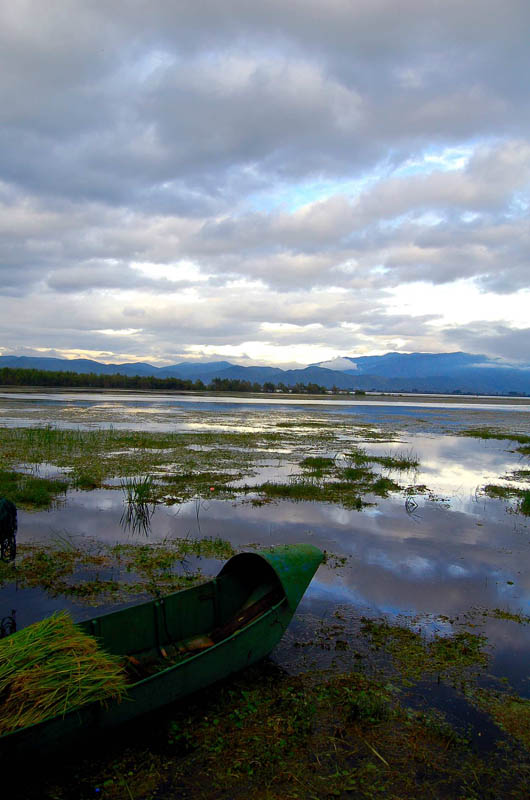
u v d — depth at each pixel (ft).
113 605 24.54
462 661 21.01
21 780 13.96
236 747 15.69
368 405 249.34
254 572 23.54
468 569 31.24
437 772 15.06
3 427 93.45
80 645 16.38
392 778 14.75
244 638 18.63
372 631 23.22
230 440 85.61
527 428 136.98
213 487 49.73
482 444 96.22
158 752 15.42
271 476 56.39
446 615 25.21
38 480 48.37
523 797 14.25
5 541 28.86
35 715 13.96
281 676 19.51
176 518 39.50
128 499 43.91
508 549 35.06
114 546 32.91
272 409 181.27
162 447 74.38
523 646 22.48
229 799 13.76
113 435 85.51
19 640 16.38
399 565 31.45
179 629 20.77
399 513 43.39
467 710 17.93
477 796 14.25
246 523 38.83
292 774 14.73
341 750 15.79
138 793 13.85
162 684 16.15
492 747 16.17
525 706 18.26
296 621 23.99
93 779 14.30
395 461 70.18
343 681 19.29
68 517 38.88
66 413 130.41
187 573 28.91
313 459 65.82
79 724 14.44
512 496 51.57
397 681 19.48
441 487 55.26
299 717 17.08
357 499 47.09
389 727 16.88
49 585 26.63
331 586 28.04
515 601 27.04
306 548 22.39
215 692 18.37
